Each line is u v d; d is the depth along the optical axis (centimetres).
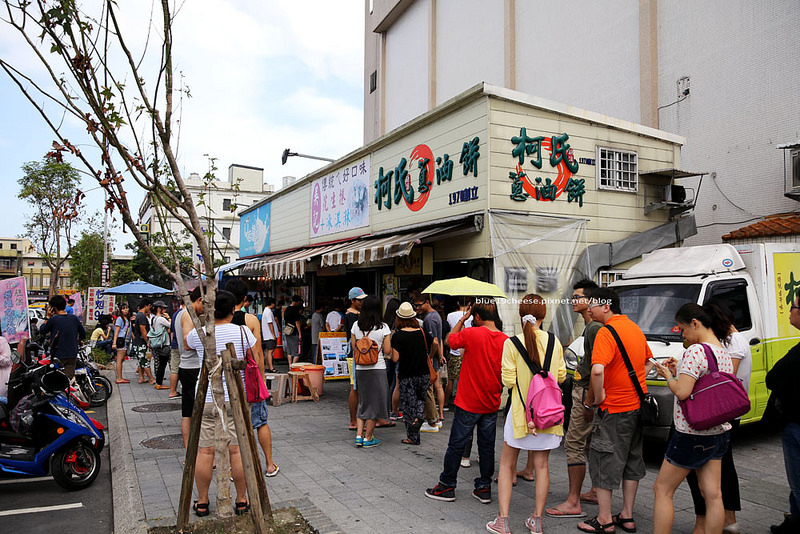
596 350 434
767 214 1104
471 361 500
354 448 684
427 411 761
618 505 502
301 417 866
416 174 1066
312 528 434
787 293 759
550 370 434
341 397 1040
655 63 1337
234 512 462
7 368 591
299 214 1697
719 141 1197
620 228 991
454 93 2102
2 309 811
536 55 1716
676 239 1035
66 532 468
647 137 1030
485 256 853
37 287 7950
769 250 748
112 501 537
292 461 627
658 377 605
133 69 360
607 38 1470
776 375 404
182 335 592
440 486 509
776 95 1092
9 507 528
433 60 2225
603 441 435
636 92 1381
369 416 681
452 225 916
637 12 1383
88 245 3766
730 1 1177
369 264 1209
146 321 1246
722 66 1192
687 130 1265
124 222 390
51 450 555
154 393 1096
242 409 449
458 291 627
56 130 344
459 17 2089
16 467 546
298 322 1296
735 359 431
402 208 1113
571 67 1588
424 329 791
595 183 968
